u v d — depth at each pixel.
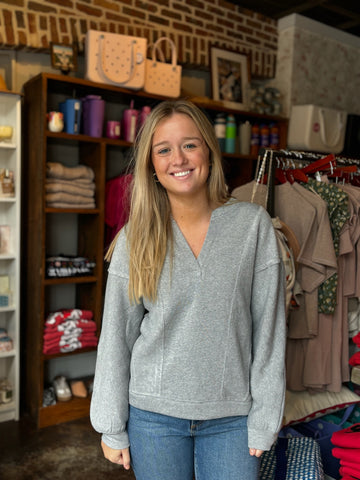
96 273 3.08
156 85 3.16
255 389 1.20
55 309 3.35
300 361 2.14
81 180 2.97
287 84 4.17
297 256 1.97
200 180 1.18
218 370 1.16
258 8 4.02
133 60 2.98
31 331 3.01
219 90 3.79
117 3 3.27
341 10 4.02
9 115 2.88
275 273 1.20
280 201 2.10
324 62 4.43
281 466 1.68
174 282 1.16
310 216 1.99
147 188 1.22
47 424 2.93
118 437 1.23
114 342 1.22
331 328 2.13
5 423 2.94
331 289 2.06
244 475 1.21
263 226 1.21
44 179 2.78
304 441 1.82
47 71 3.14
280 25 4.21
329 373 2.14
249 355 1.21
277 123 4.02
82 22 3.12
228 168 3.83
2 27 2.83
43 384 3.11
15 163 2.85
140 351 1.21
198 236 1.21
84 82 2.86
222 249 1.17
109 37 2.91
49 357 2.91
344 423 2.15
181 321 1.17
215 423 1.20
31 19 2.92
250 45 4.04
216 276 1.15
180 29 3.59
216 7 3.78
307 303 2.07
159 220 1.20
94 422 1.22
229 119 3.62
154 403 1.18
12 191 2.85
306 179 2.11
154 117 1.20
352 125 4.30
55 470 2.46
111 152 3.44
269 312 1.20
